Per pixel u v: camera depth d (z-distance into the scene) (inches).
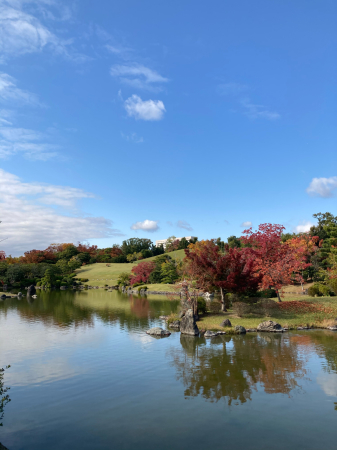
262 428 344.5
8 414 389.4
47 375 537.3
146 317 1244.5
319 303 1188.5
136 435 332.2
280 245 1407.5
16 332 936.3
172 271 2967.5
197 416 375.6
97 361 619.2
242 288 1130.7
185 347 729.6
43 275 3730.3
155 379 507.5
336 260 1715.1
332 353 657.0
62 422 366.3
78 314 1342.3
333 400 418.6
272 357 629.9
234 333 887.1
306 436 327.3
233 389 459.5
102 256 5851.4
